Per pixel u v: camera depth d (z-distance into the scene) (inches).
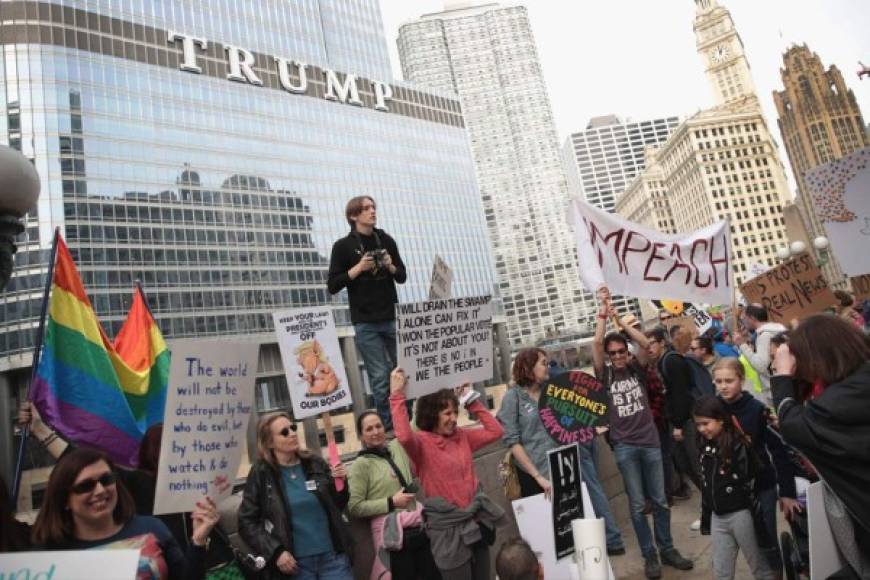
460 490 195.2
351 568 172.2
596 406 237.9
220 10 3700.8
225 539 161.2
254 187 3503.9
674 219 6815.9
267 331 3280.0
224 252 3267.7
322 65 4136.3
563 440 234.2
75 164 2859.3
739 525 185.0
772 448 187.5
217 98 3506.4
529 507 190.2
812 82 5866.1
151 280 2970.0
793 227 852.6
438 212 4471.0
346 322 3577.8
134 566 100.1
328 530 169.0
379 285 288.0
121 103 3095.5
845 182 323.3
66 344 200.2
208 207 3280.0
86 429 193.9
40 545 126.6
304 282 3531.0
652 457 253.3
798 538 189.5
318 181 3826.3
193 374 151.2
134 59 3213.6
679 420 309.3
